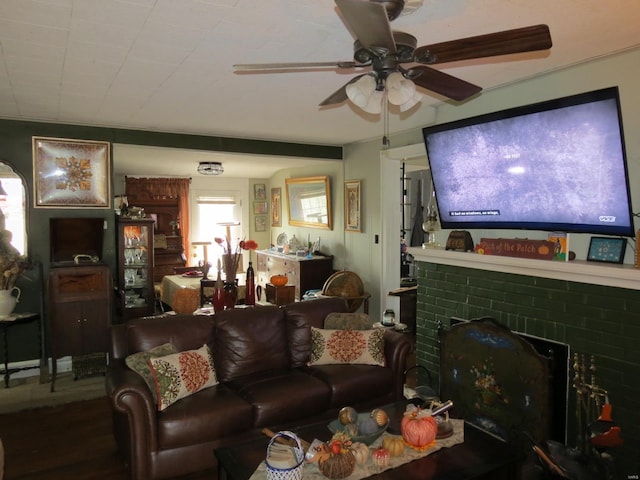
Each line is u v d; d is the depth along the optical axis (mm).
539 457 2248
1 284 3965
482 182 3076
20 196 4230
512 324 3041
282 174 7629
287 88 3145
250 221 8273
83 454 2863
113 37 2246
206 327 3145
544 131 2627
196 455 2533
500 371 2887
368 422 2180
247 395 2816
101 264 4273
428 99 3605
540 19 2119
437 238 4004
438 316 3631
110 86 3096
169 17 2023
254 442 2182
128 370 2646
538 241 2854
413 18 2078
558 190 2652
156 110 3811
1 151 4117
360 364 3287
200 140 5004
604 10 2027
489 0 1910
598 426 2223
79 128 4395
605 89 2283
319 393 2926
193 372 2777
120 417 2652
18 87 3115
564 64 2826
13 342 4242
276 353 3312
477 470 1978
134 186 7266
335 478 1875
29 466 2725
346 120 4254
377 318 5430
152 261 5230
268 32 2197
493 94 3438
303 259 6051
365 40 1577
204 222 7961
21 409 3508
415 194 7344
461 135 3115
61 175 4344
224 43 2334
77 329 4059
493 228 3135
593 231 2557
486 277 3219
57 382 4070
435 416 2289
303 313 3516
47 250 4336
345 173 5941
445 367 3277
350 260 5918
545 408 2631
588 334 2611
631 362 2422
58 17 2020
